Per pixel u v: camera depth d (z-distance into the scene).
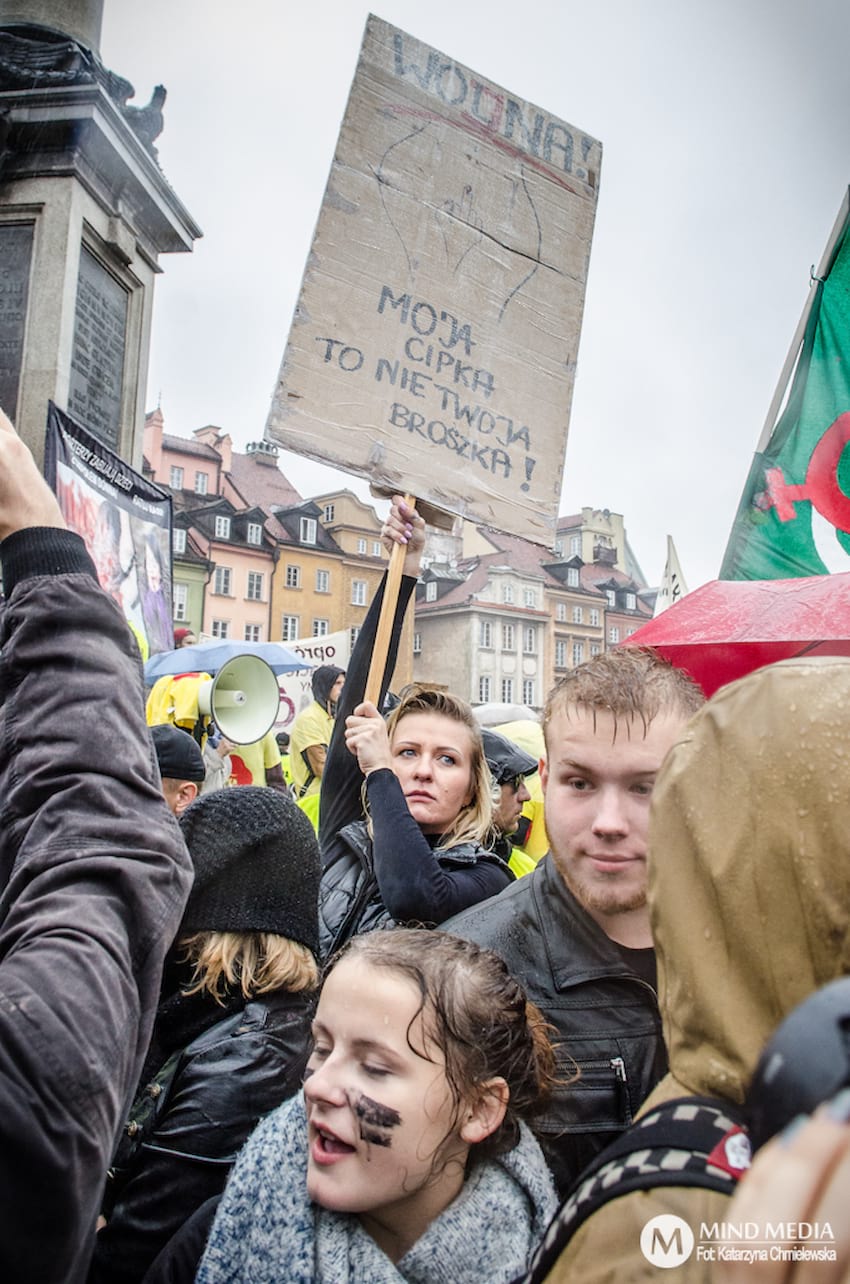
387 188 2.70
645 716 1.46
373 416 2.63
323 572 60.22
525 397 2.85
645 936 1.53
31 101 7.23
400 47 2.76
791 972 0.61
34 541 1.16
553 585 68.88
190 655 7.93
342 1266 1.11
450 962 1.26
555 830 1.54
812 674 0.65
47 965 0.95
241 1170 1.22
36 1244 0.91
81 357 7.67
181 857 1.11
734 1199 0.51
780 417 3.96
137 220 8.26
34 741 1.09
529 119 2.93
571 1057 1.52
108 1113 0.95
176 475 58.22
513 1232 1.17
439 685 2.47
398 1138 1.14
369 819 2.39
